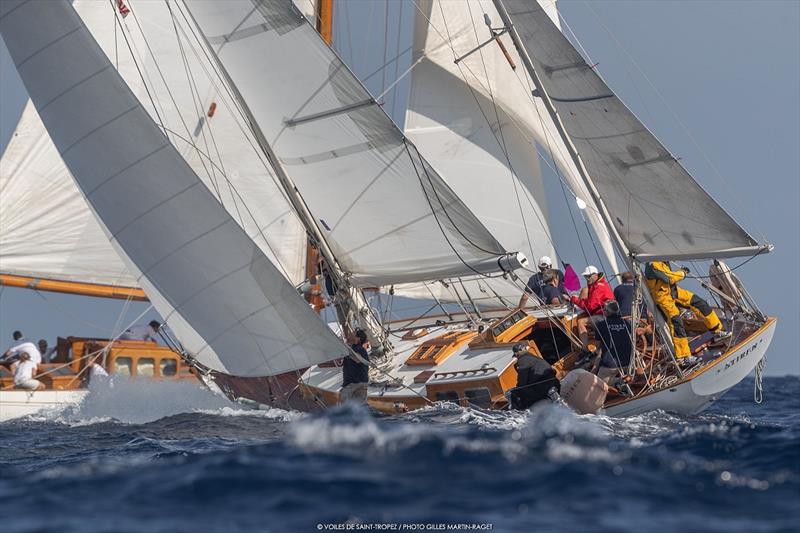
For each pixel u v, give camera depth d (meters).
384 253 66.94
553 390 58.12
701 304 66.50
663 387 61.06
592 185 64.50
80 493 36.31
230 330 62.09
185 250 61.69
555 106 64.19
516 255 63.69
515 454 39.00
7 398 76.31
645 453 40.06
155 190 61.62
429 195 64.06
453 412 58.94
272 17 65.94
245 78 67.88
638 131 60.69
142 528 31.23
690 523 30.75
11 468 46.81
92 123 62.25
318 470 37.09
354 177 66.00
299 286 76.62
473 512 31.83
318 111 65.94
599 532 29.66
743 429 50.88
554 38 62.38
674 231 62.31
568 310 69.50
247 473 36.97
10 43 63.47
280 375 68.38
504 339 64.75
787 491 34.94
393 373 66.44
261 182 79.25
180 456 45.91
